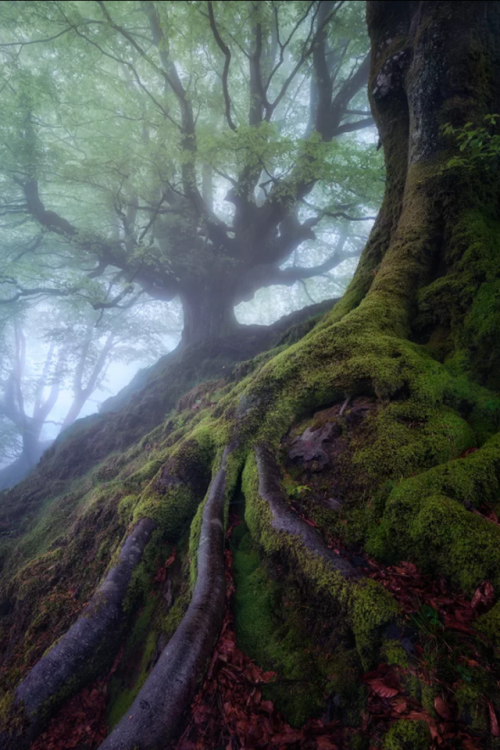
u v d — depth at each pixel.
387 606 2.10
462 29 4.92
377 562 2.58
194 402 8.48
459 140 4.71
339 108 13.77
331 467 3.29
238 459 3.76
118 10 11.70
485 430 3.26
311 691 2.16
